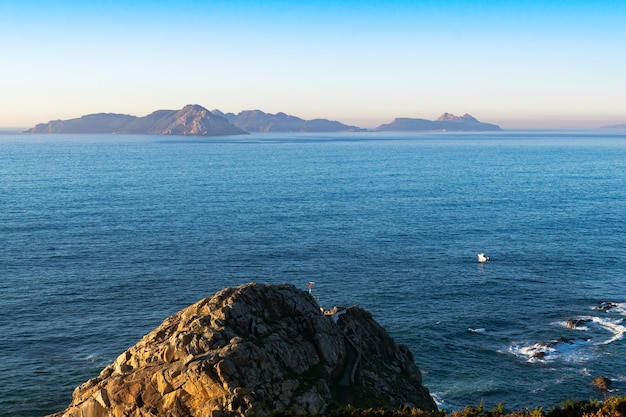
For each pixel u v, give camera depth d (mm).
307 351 52562
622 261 122875
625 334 85438
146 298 98688
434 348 81250
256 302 55062
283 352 50250
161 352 49688
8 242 132000
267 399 45031
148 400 45969
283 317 55719
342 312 65062
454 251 130500
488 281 109375
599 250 131750
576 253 129125
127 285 104625
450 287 105812
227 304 53281
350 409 45875
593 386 71375
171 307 94875
